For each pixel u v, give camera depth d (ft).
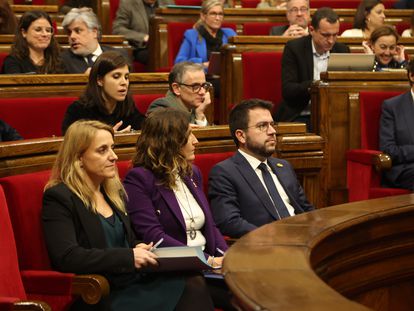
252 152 24.00
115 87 25.88
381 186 32.09
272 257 12.92
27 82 28.14
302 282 11.27
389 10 50.31
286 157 27.25
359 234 16.83
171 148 21.13
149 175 21.07
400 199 18.99
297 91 36.29
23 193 18.88
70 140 19.11
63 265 18.20
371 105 32.96
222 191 23.41
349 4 54.29
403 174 31.45
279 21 47.52
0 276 17.06
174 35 44.78
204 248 21.65
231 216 22.93
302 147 27.43
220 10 43.29
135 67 46.93
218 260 20.68
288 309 9.96
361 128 32.99
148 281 18.99
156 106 27.68
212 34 43.62
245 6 55.11
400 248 17.85
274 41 40.09
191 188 21.68
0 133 25.91
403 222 17.87
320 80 33.58
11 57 32.65
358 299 17.03
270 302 10.30
